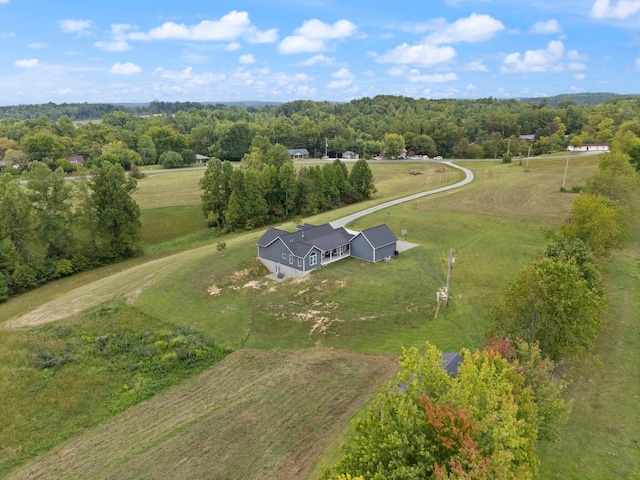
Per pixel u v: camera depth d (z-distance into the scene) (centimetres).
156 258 6156
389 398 1619
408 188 9862
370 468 1486
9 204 5297
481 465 1295
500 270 4544
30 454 2403
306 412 2541
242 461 2197
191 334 3534
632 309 3512
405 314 3684
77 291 4650
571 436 2164
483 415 1527
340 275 4497
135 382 2997
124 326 3678
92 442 2450
